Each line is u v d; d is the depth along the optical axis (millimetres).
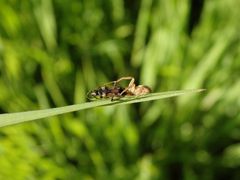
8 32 243
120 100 76
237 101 250
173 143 245
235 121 248
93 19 257
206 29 257
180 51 250
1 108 235
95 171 229
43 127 229
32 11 250
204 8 260
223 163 244
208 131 250
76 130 224
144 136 246
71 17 254
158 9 260
